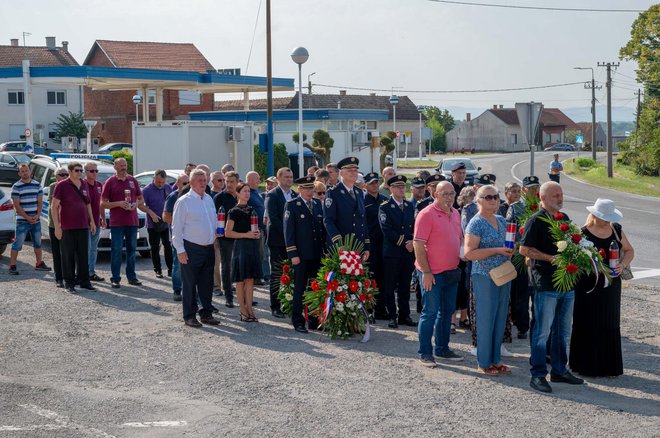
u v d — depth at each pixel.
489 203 7.92
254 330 10.16
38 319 10.55
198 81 36.09
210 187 13.80
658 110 64.50
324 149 37.78
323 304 9.71
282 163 38.28
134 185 13.21
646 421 6.67
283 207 10.88
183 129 24.16
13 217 14.75
